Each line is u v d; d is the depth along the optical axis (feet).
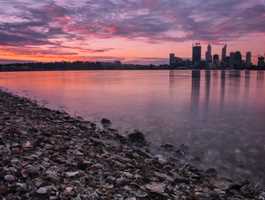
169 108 76.59
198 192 20.17
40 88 154.81
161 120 58.03
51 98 103.65
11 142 26.37
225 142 39.96
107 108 77.00
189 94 118.42
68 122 48.39
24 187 15.71
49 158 22.76
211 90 140.87
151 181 20.84
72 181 18.03
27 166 19.11
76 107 79.15
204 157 33.04
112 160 25.53
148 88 155.33
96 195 16.21
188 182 22.53
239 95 114.11
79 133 38.88
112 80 268.82
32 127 36.52
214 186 22.52
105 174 20.76
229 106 80.84
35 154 23.16
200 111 71.00
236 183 24.21
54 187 16.31
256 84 196.95
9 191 15.10
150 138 42.06
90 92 130.11
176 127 50.72
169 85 184.44
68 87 163.73
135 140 39.55
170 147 36.83
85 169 21.40
